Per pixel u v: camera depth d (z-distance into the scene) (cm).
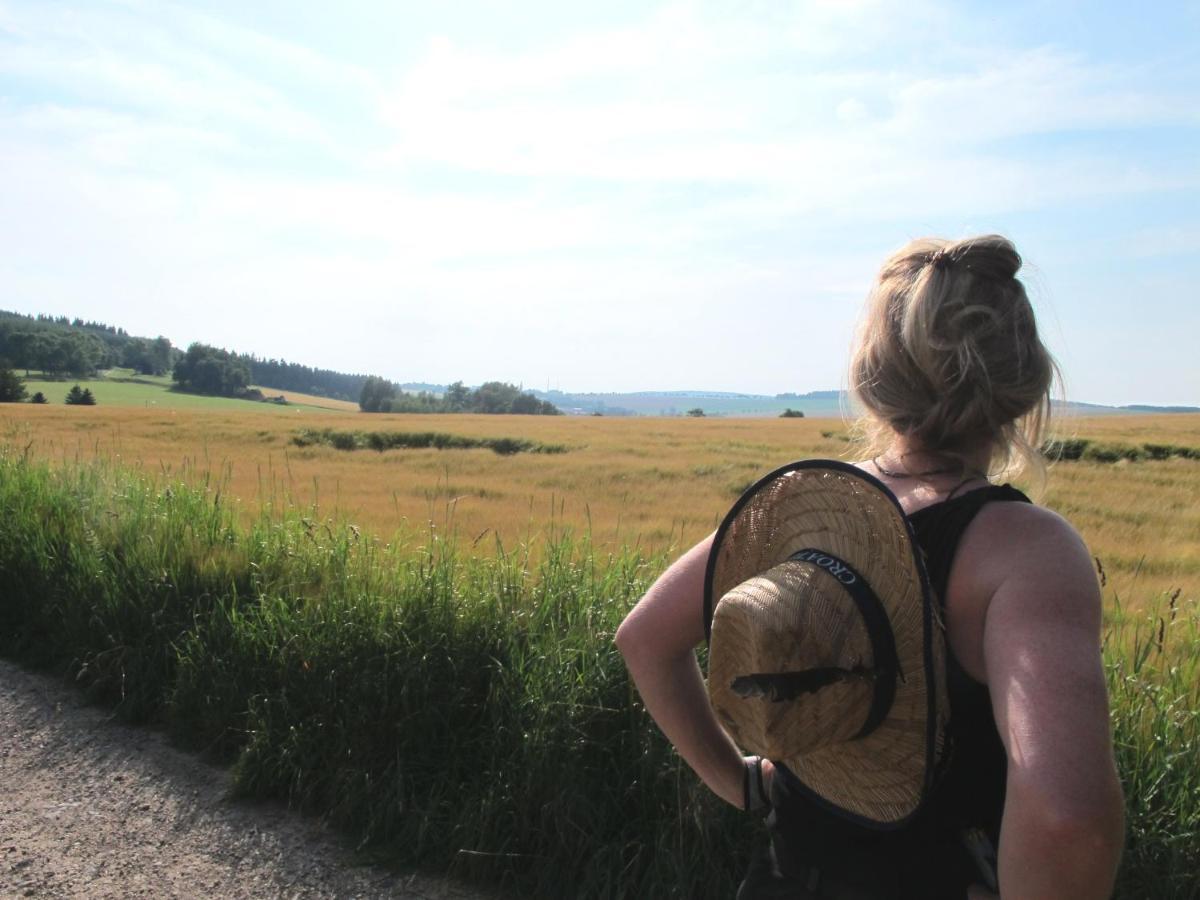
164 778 404
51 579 566
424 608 423
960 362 112
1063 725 90
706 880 304
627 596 419
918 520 115
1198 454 2608
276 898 317
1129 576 823
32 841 352
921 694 109
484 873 330
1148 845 272
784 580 115
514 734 357
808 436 3347
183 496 684
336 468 1905
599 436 3269
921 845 116
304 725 397
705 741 144
